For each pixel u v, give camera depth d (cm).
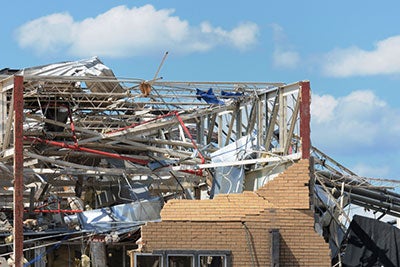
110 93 4188
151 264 3722
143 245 3722
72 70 4197
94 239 4150
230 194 3797
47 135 4344
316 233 3778
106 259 4172
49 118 4428
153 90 4284
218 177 4247
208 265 3894
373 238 3934
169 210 3772
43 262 4072
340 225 4134
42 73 4200
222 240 3756
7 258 4081
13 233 3797
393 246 3900
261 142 4306
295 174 3803
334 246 4075
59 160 4322
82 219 4250
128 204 4284
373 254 3922
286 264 3753
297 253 3759
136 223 4166
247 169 4250
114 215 4250
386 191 4481
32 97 4253
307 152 3834
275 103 4156
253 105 4400
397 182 4444
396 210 4509
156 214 4288
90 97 4372
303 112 3891
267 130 4228
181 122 4478
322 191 4247
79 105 4522
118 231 4169
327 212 4112
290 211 3784
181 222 3753
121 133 4425
